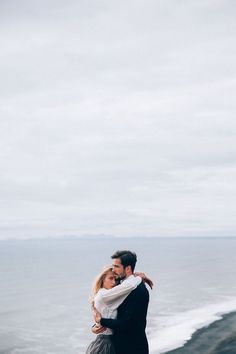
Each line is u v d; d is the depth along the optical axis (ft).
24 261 525.75
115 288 14.40
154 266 370.32
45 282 262.88
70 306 161.89
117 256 14.97
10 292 214.90
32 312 148.46
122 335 14.47
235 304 133.28
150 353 69.05
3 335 107.24
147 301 14.69
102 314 14.56
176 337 81.41
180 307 133.69
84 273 330.95
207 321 99.45
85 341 98.02
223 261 440.04
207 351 68.49
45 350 90.12
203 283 221.25
